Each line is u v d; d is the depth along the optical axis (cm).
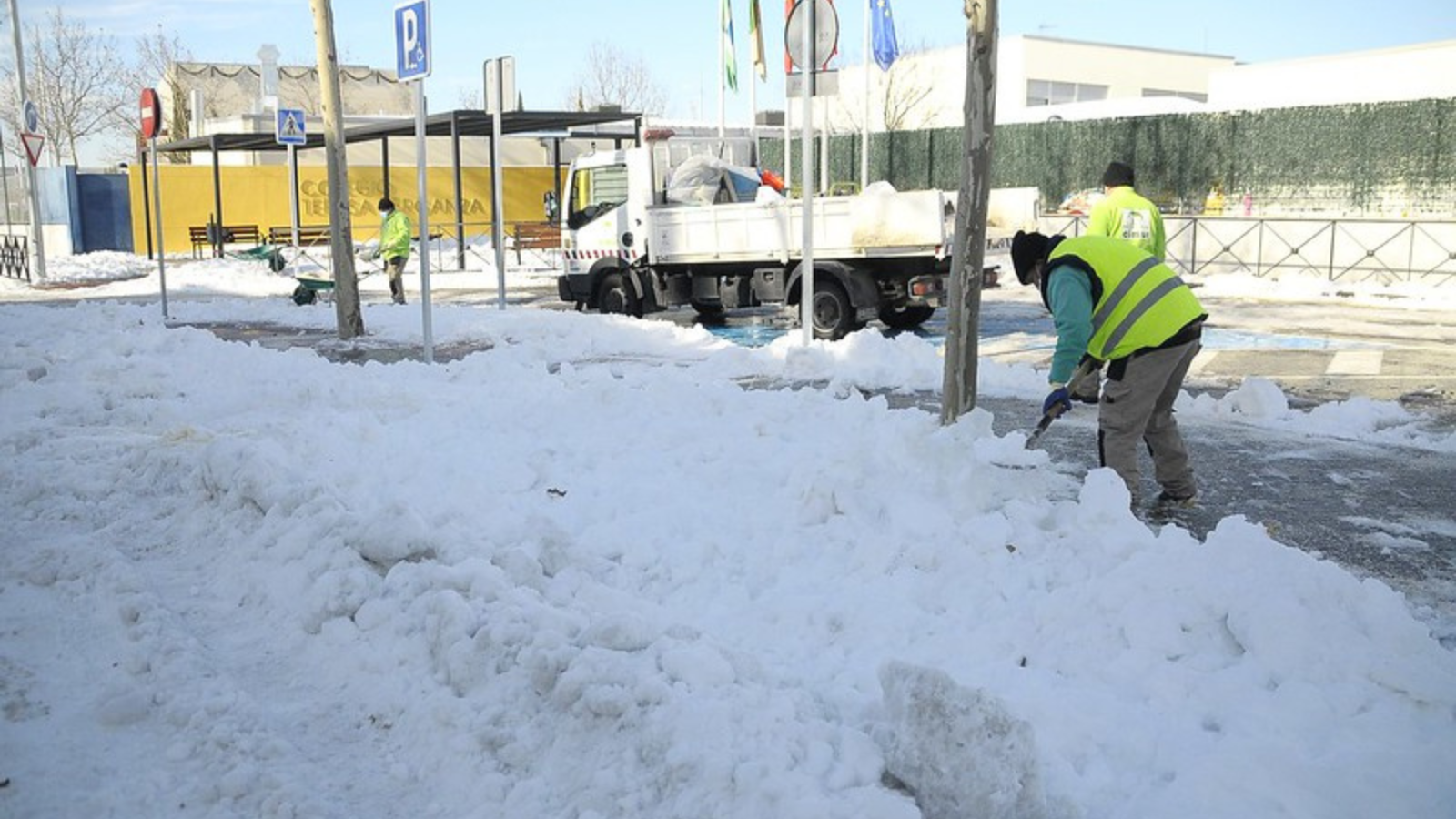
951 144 3102
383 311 1695
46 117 5225
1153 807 312
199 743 367
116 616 467
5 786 339
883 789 313
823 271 1463
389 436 763
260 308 1820
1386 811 304
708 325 1714
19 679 416
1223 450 787
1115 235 898
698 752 323
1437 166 2286
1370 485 700
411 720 381
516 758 352
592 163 1730
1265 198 2530
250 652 450
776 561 523
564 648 385
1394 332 1465
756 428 755
